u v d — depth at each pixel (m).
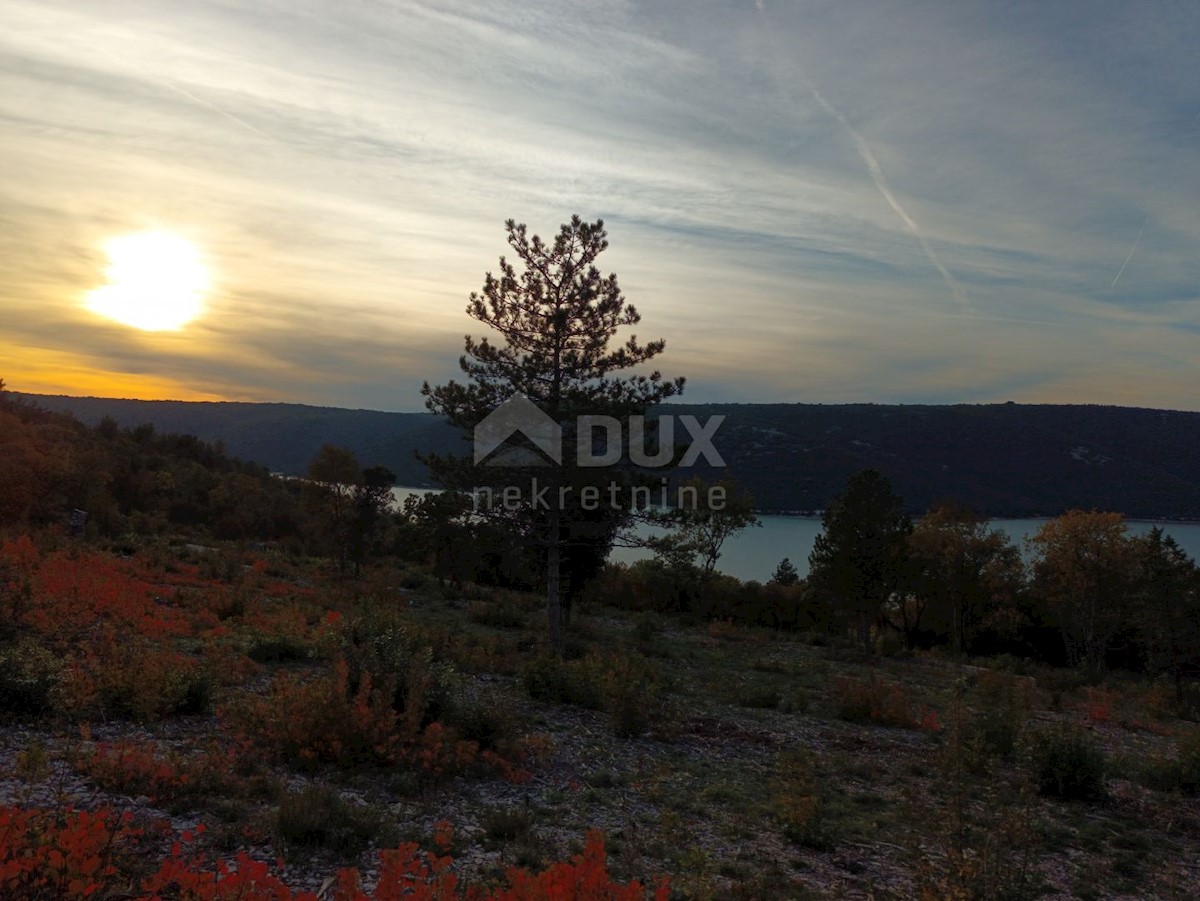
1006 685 21.72
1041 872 8.79
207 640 15.42
